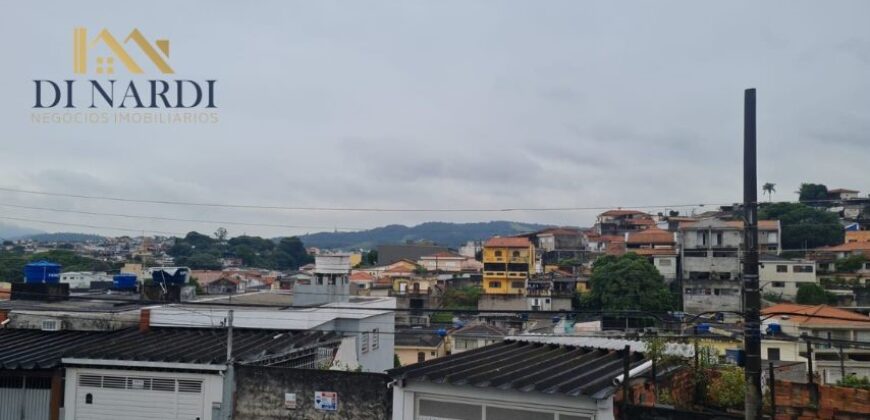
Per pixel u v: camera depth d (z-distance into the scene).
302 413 16.02
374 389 15.51
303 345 19.72
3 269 72.94
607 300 65.50
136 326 22.00
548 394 12.80
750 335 11.14
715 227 69.88
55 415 17.38
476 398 13.73
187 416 16.80
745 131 11.33
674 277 73.06
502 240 88.62
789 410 12.29
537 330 52.38
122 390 17.25
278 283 81.19
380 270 109.38
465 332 56.84
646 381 13.16
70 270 90.56
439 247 135.25
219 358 16.89
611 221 119.06
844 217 95.75
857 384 20.98
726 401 13.49
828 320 40.38
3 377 17.69
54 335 20.77
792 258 72.31
